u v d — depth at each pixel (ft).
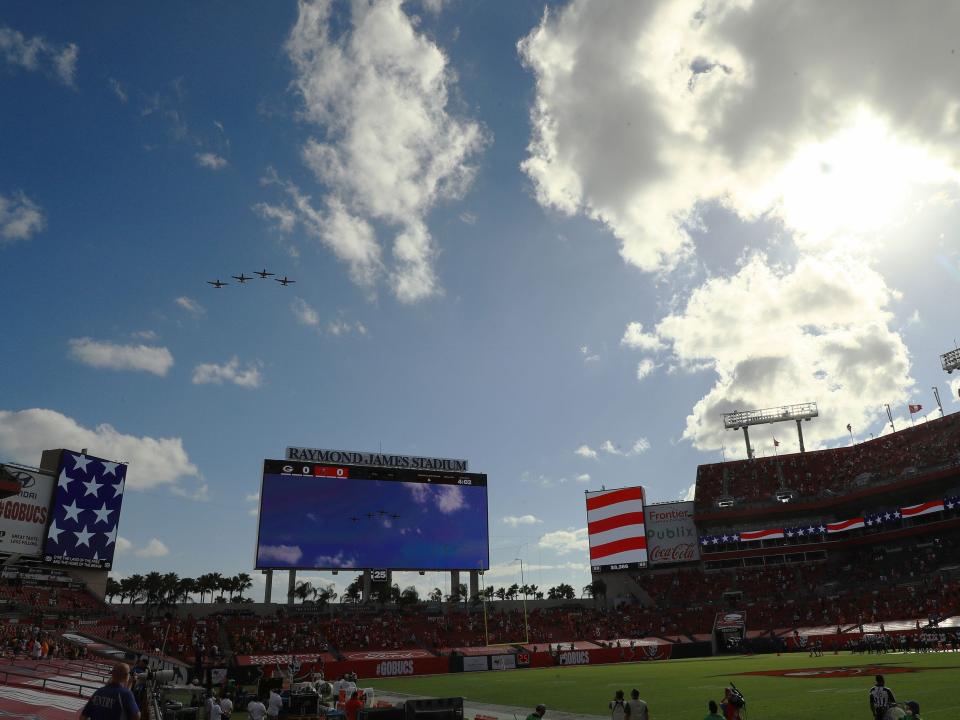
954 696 111.75
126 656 237.66
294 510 342.85
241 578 574.97
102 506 346.54
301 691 127.24
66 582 329.93
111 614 322.34
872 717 98.58
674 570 424.87
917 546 357.61
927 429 396.78
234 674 231.09
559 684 196.13
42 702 115.55
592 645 326.24
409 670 282.77
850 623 313.53
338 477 357.20
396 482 370.32
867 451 420.77
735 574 404.77
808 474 428.15
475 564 376.68
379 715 94.48
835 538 386.32
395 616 363.35
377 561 353.51
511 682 212.84
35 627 250.78
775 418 469.98
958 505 324.60
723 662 261.44
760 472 445.37
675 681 184.14
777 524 413.59
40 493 321.93
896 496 375.45
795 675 177.99
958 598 290.56
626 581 428.97
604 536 436.35
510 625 365.40
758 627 342.23
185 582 557.33
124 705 37.88
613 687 177.68
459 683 219.41
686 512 431.43
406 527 365.20
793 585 380.17
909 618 294.87
